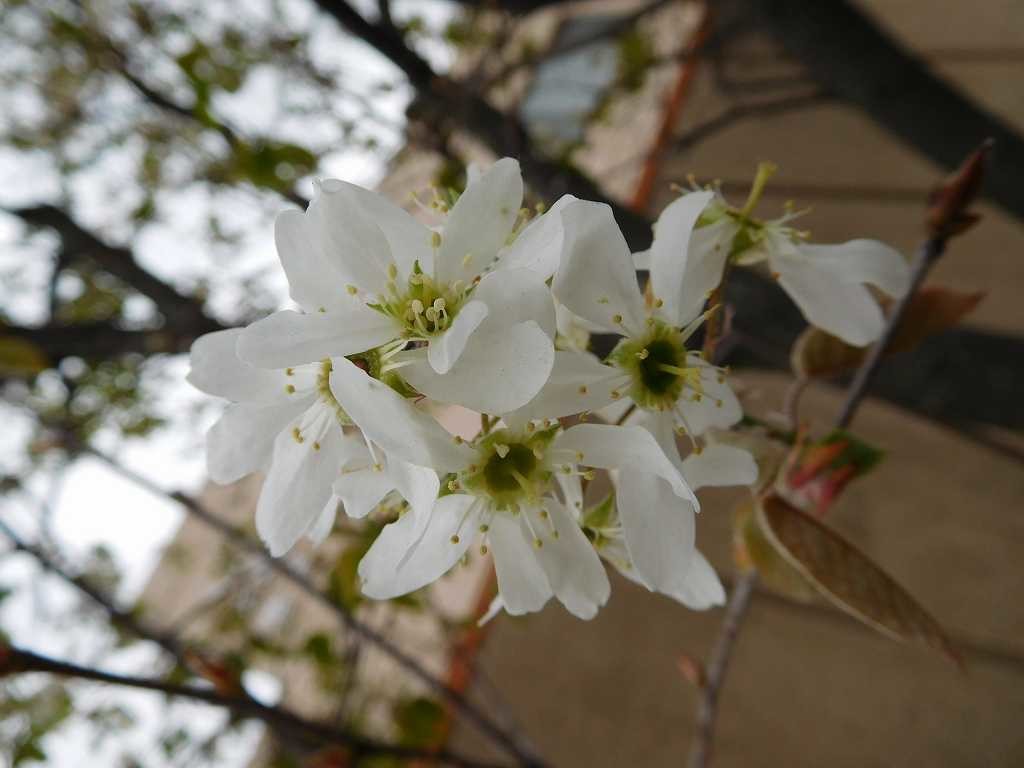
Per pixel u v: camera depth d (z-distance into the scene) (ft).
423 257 0.26
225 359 0.28
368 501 0.26
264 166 0.58
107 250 0.70
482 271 0.26
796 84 1.06
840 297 0.31
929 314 0.36
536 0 0.75
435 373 0.24
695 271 0.29
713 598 0.29
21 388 0.75
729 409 0.28
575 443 0.26
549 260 0.25
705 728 0.40
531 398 0.23
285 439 0.28
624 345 0.27
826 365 0.36
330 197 0.25
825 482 0.33
